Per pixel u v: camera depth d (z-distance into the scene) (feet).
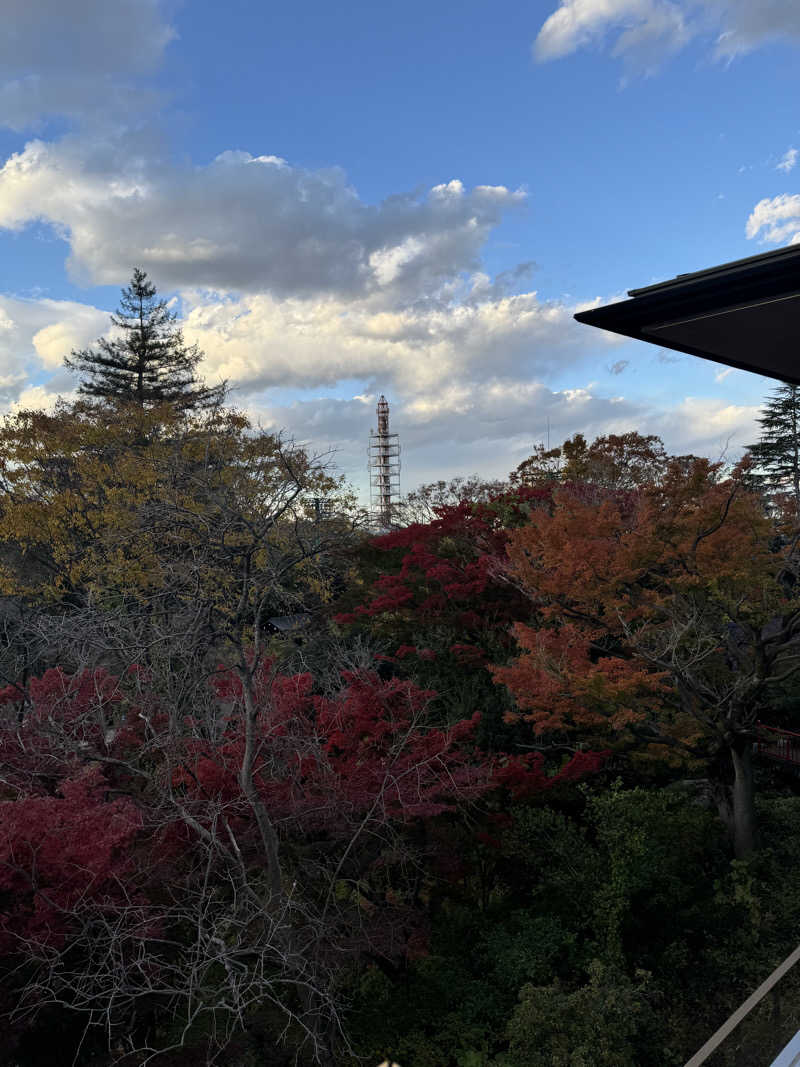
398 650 64.85
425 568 67.00
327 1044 34.40
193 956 35.65
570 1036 35.27
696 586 49.26
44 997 31.01
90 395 189.78
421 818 42.29
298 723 42.50
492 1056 37.73
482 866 49.37
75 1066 29.55
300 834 38.50
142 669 44.98
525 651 62.08
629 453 75.77
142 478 84.43
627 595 51.52
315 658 61.26
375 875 44.09
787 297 10.55
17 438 96.94
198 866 37.60
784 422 165.37
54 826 31.07
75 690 44.01
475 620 64.28
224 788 37.60
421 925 39.04
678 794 55.06
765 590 48.91
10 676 55.62
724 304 11.02
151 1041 35.65
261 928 34.40
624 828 47.37
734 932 45.78
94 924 31.04
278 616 65.16
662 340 12.61
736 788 52.54
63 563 93.81
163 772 39.34
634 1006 36.22
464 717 62.54
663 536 47.85
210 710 43.73
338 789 38.75
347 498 48.08
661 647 50.57
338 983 36.88
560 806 58.08
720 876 51.31
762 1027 15.57
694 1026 39.86
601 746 58.95
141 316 196.24
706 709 53.11
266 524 36.68
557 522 48.70
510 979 40.52
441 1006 40.14
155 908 35.06
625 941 46.52
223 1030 35.47
